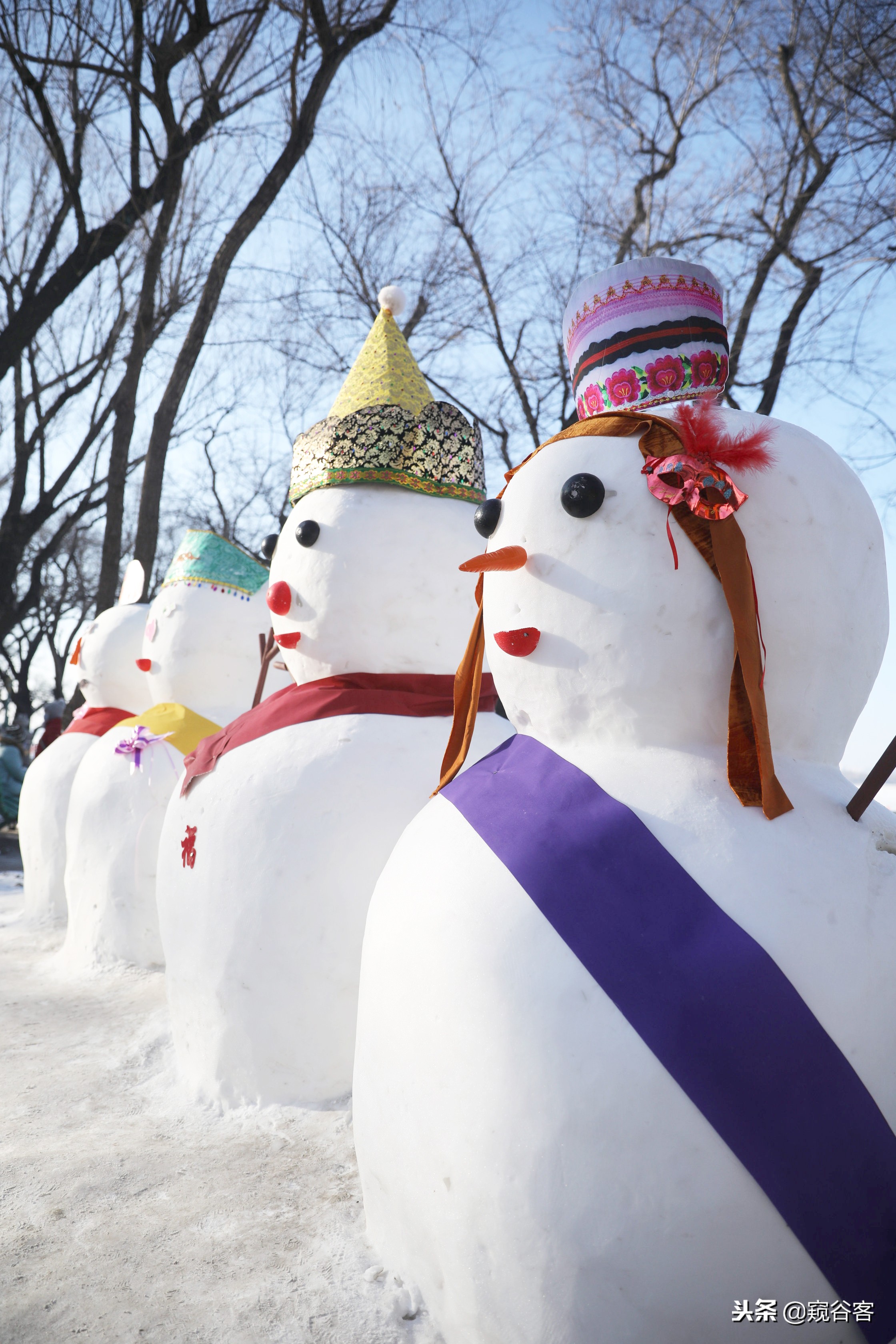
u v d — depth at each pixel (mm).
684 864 1971
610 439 2303
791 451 2289
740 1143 1780
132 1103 3635
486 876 2107
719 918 1902
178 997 3744
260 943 3385
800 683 2223
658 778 2129
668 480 2150
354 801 3393
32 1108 3594
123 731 5969
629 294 2594
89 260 12742
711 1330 1783
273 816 3428
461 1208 1997
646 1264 1793
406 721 3621
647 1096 1816
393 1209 2283
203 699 5770
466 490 3908
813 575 2209
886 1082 1866
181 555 5957
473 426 3971
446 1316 2115
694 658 2156
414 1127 2121
